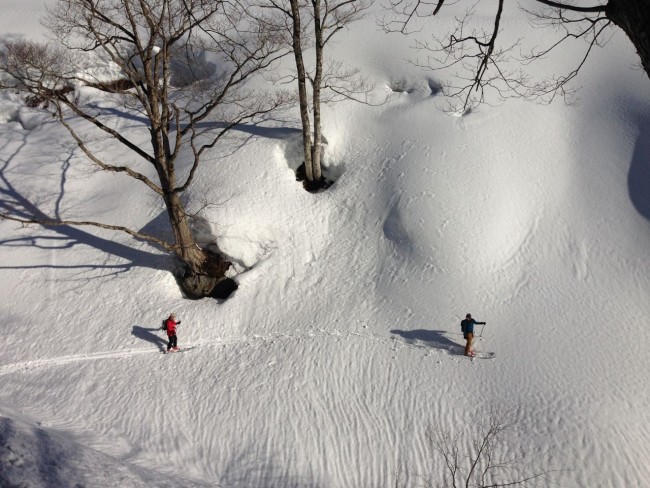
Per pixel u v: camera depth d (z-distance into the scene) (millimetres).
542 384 15328
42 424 14852
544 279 18312
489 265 18734
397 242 19969
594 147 21078
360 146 22938
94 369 17578
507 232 19328
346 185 21953
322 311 18844
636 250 18672
